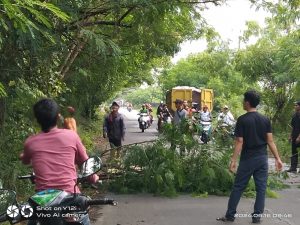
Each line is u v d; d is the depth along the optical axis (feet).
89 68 43.19
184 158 32.89
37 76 28.04
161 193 31.55
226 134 34.32
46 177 12.24
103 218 25.43
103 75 50.49
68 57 32.83
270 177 34.22
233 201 24.45
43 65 26.66
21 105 27.84
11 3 10.05
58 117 13.05
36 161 12.42
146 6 25.53
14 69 23.20
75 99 58.80
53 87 31.63
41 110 12.73
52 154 12.44
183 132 33.42
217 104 130.52
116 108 41.98
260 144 24.03
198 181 32.14
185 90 106.11
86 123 82.53
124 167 32.96
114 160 33.27
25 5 10.23
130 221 24.77
